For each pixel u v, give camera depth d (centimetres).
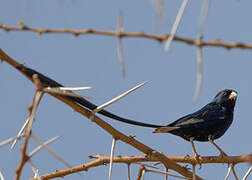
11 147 635
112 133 819
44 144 514
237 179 920
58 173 909
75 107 779
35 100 538
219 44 472
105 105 746
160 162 938
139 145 874
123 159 901
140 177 870
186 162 948
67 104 779
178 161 952
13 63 723
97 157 925
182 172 923
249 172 784
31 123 502
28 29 574
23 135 516
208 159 970
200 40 466
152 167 868
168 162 904
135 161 895
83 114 787
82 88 622
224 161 942
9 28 575
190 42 468
